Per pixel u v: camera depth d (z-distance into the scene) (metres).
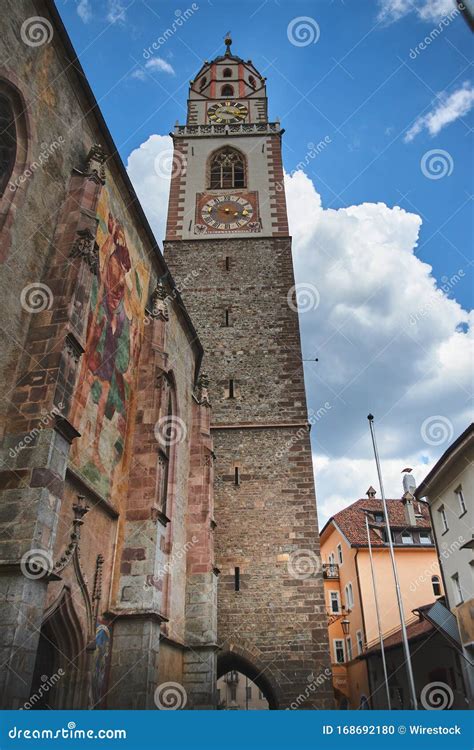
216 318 36.75
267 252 39.56
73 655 14.71
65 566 14.31
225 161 45.03
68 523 14.72
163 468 20.67
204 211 41.81
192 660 23.69
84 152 18.00
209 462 27.88
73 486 15.28
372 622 47.38
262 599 27.58
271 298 37.44
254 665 26.19
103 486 17.52
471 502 31.02
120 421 19.42
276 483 30.62
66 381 13.57
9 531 11.62
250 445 31.83
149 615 17.44
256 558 28.62
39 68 15.39
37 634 11.26
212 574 25.78
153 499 19.25
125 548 18.52
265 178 43.69
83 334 14.62
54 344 13.68
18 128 14.51
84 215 15.95
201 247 39.88
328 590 55.47
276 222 41.06
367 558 49.62
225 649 26.44
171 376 25.44
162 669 20.94
